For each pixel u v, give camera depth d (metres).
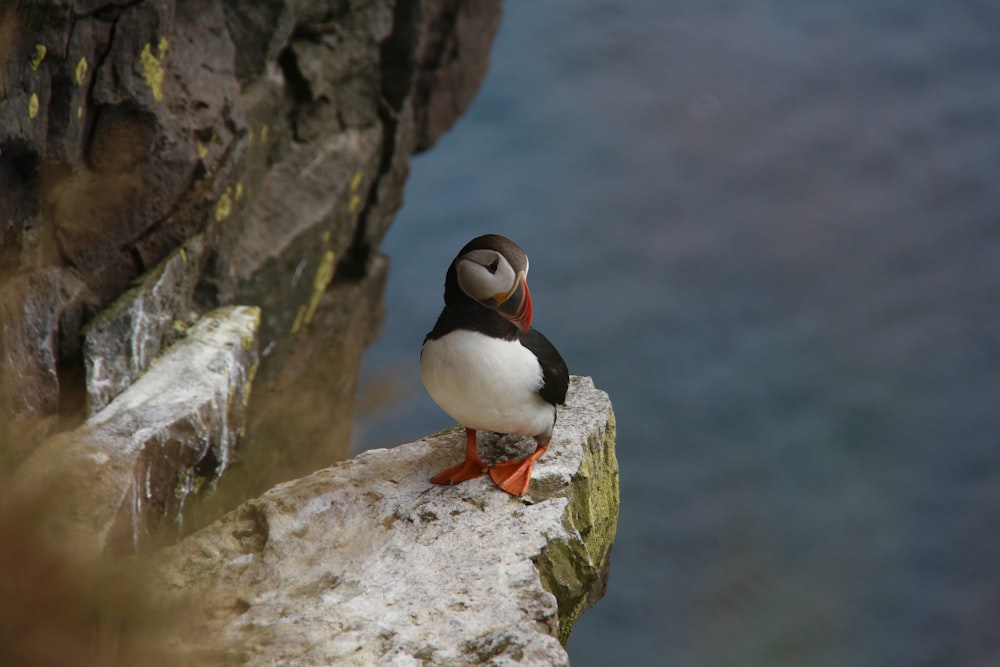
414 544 6.38
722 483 27.00
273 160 11.95
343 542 6.46
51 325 8.14
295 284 12.23
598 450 7.39
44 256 8.31
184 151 9.13
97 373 8.38
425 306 32.44
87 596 4.26
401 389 20.62
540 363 6.40
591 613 22.42
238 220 10.43
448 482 6.88
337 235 12.89
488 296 5.99
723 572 23.81
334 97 12.55
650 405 29.94
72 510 6.14
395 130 13.34
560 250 34.88
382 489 6.88
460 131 39.16
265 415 12.37
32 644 4.07
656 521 25.48
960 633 22.55
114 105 8.66
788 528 25.52
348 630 5.74
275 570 6.30
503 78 40.81
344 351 14.29
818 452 28.72
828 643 21.86
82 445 7.60
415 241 34.88
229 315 9.58
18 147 7.52
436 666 5.45
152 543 8.07
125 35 8.57
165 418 8.02
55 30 7.64
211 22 9.90
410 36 12.90
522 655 5.44
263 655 5.54
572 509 6.84
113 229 8.81
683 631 22.08
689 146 37.22
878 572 24.12
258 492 12.39
